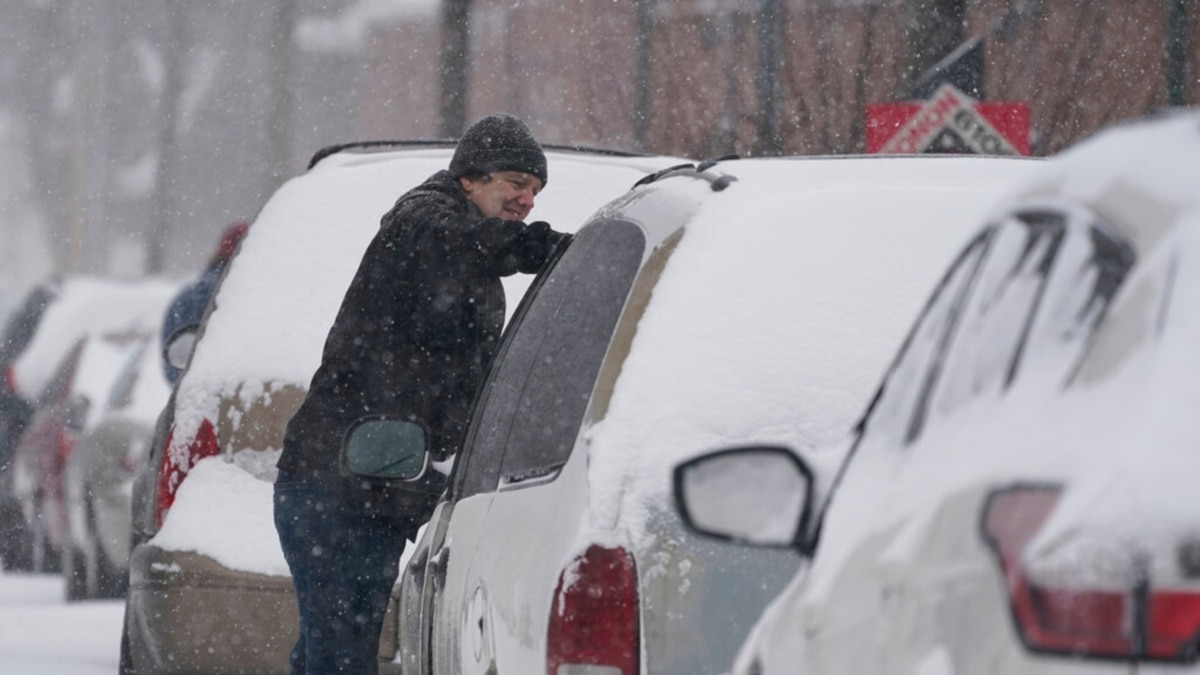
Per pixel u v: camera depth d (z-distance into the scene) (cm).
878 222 1006
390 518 1468
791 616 677
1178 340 524
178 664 1677
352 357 1484
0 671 2461
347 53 12950
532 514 982
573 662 873
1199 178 552
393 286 1477
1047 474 533
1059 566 507
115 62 14962
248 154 14025
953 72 3294
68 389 3634
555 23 7806
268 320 1736
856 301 962
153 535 1727
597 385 958
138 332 3891
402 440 1360
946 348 655
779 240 989
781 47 4528
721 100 5219
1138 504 499
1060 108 4091
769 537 721
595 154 1964
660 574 873
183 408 1720
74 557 3316
